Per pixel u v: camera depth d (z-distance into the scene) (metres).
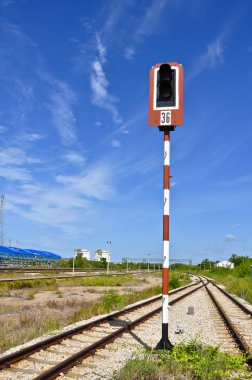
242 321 17.39
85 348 9.65
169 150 10.73
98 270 93.56
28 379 7.77
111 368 8.78
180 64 10.74
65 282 43.41
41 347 9.96
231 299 27.88
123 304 20.39
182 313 19.62
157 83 10.79
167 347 10.13
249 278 51.75
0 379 7.72
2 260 83.62
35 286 36.72
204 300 27.45
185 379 7.75
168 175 10.65
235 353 10.74
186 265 168.25
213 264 152.62
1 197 97.19
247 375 8.39
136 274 82.81
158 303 23.78
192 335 13.38
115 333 12.03
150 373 7.77
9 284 34.38
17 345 10.75
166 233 10.50
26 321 15.17
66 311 19.84
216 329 14.86
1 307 20.12
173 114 10.58
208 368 8.23
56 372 8.00
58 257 120.00
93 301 22.84
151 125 10.69
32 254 99.69
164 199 10.58
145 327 14.47
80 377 8.04
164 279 10.42
